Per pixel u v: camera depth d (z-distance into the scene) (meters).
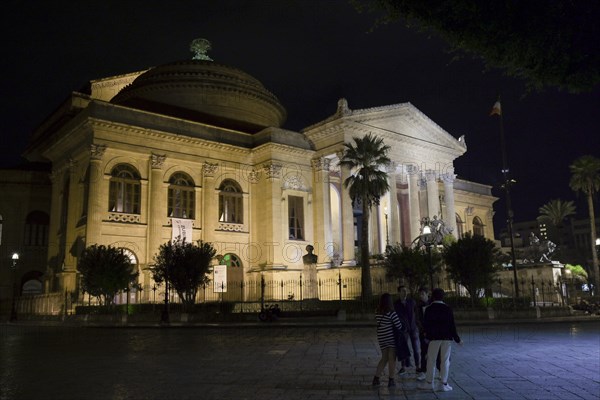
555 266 39.66
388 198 48.47
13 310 35.94
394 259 32.56
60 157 43.28
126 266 31.59
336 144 44.28
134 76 56.06
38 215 48.66
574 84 7.57
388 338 9.55
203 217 42.00
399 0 7.79
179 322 28.59
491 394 8.81
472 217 64.75
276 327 24.45
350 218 43.16
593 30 7.00
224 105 51.50
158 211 39.41
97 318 30.22
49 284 41.41
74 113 47.19
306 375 10.77
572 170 54.94
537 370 11.22
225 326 24.97
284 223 43.88
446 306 9.47
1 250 46.41
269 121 55.09
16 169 50.59
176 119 41.78
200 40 58.06
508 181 39.12
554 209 75.25
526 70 7.77
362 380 10.20
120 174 38.75
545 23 7.11
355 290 39.59
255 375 10.81
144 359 13.62
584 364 12.05
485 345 16.08
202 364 12.49
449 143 52.38
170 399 8.67
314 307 31.55
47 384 10.26
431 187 49.75
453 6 7.28
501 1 7.12
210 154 43.41
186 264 30.70
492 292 39.47
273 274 41.44
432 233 37.31
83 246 36.47
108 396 9.02
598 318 28.89
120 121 38.72
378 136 45.62
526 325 24.78
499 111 41.16
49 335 22.27
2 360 13.95
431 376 9.27
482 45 7.67
